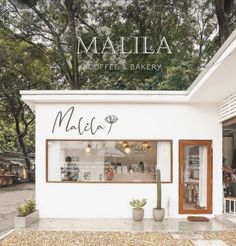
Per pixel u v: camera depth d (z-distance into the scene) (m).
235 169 12.66
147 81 22.39
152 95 11.35
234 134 14.21
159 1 22.28
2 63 22.84
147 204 11.54
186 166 11.66
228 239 8.70
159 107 11.74
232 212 11.50
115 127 11.73
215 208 11.55
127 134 11.72
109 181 11.62
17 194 19.86
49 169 11.68
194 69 21.64
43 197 11.55
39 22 23.92
